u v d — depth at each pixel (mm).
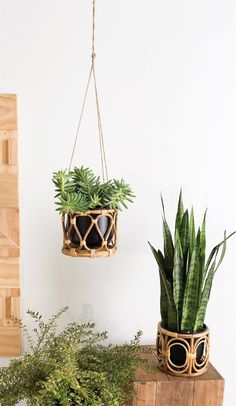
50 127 1388
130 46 1389
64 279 1436
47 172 1397
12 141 1355
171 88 1412
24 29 1357
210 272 1222
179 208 1272
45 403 1083
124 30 1384
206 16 1407
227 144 1444
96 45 1382
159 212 1438
